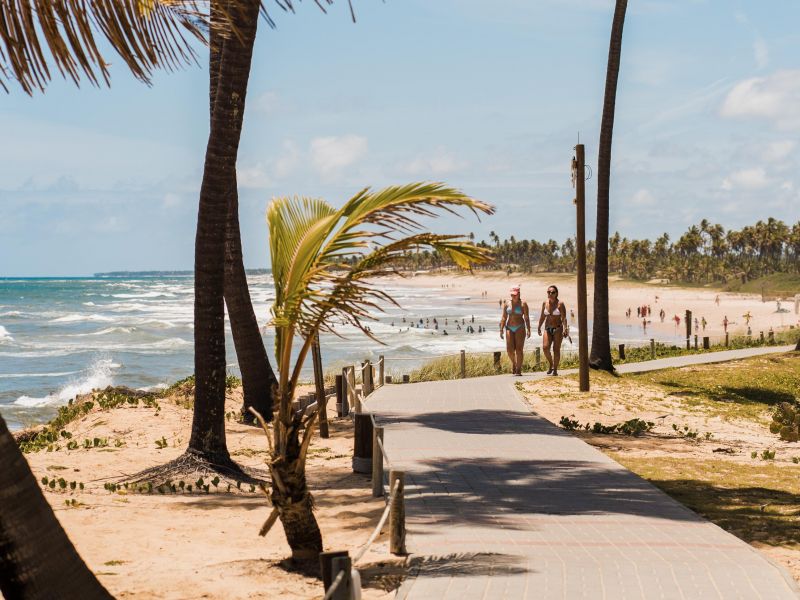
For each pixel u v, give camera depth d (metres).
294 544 8.75
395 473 9.00
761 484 13.69
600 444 17.64
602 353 27.78
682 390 25.14
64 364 54.84
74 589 4.88
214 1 5.58
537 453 15.02
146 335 77.81
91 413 20.70
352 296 8.19
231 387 24.38
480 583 7.68
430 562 8.48
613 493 11.91
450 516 10.55
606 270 27.64
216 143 13.73
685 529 9.92
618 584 7.65
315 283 8.16
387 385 26.84
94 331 81.94
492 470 13.51
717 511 11.35
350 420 20.64
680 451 17.28
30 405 36.06
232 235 20.12
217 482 13.58
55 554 4.82
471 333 83.50
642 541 9.31
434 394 23.83
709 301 164.88
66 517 11.16
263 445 17.47
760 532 10.13
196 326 14.20
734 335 74.31
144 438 17.81
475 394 23.75
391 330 87.56
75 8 5.14
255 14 13.43
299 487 8.55
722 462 16.05
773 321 107.31
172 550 9.65
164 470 14.06
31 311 118.81
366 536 9.98
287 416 8.47
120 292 197.62
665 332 94.69
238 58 13.57
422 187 7.86
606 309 27.84
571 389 24.66
